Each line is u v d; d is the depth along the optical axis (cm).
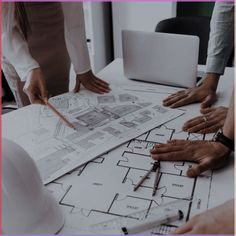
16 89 131
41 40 129
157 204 61
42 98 99
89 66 113
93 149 76
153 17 231
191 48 101
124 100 102
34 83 101
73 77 153
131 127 86
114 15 241
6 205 51
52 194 63
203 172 68
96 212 59
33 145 78
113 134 83
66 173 69
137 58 112
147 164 71
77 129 85
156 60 109
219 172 69
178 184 65
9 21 99
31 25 123
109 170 70
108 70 127
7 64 122
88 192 64
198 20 151
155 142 80
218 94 104
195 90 101
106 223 57
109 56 265
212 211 53
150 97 104
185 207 60
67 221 58
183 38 101
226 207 52
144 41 108
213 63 103
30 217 53
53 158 73
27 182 52
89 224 57
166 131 84
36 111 96
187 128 85
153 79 114
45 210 56
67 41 112
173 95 102
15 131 85
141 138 81
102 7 240
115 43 253
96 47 244
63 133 83
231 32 100
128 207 60
